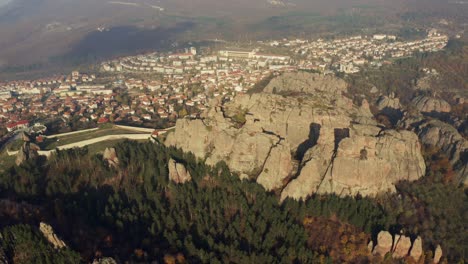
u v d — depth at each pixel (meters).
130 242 163.62
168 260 151.38
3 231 145.75
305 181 190.50
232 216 181.50
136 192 196.12
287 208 182.00
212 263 149.38
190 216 182.75
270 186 198.88
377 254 159.50
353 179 188.50
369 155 190.25
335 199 180.12
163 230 171.50
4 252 138.00
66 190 199.25
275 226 168.12
